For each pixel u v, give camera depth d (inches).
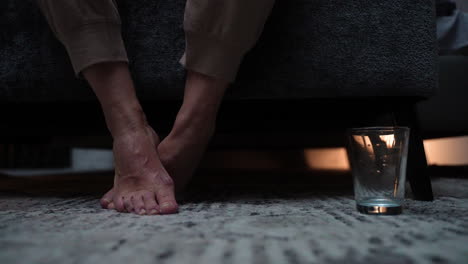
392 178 25.7
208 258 17.6
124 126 28.5
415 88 32.2
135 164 27.9
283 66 32.6
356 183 26.6
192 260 17.4
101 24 28.0
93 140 79.0
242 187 45.4
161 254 18.1
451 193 36.1
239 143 78.5
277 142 77.1
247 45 28.4
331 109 40.3
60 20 28.0
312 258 17.6
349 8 32.3
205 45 28.1
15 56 34.5
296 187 44.6
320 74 32.5
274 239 20.1
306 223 23.4
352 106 39.1
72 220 24.5
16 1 34.4
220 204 30.5
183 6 32.7
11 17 34.4
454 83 48.9
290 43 32.5
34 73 34.3
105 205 29.0
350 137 26.9
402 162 25.9
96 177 71.2
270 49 32.6
